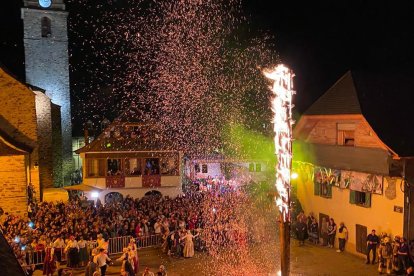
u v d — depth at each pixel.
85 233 20.64
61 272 18.36
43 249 19.19
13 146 25.25
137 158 36.59
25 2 44.59
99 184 35.81
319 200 24.92
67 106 46.28
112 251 21.73
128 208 28.03
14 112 28.14
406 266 18.05
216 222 26.17
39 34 45.03
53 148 41.62
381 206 20.27
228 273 19.38
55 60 45.72
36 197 30.44
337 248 23.19
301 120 25.33
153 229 24.09
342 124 22.83
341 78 23.69
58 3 45.66
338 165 22.62
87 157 35.78
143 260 21.42
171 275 19.17
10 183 25.11
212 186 40.59
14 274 2.18
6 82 27.91
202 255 22.23
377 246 20.08
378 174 19.84
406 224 18.95
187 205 29.80
